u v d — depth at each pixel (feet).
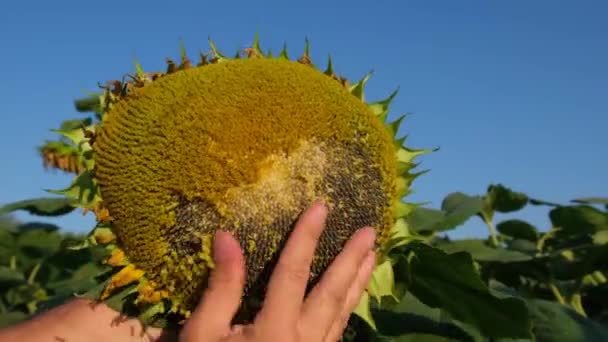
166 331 1.96
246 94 1.90
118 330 1.95
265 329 1.71
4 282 5.74
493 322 2.41
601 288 3.94
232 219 1.80
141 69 2.10
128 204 1.89
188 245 1.83
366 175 1.93
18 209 4.81
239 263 1.74
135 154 1.90
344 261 1.80
